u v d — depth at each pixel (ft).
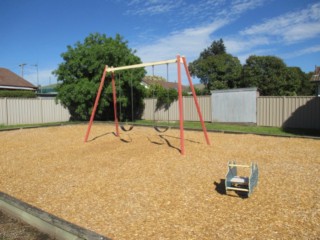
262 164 19.69
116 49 55.26
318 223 10.91
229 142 28.12
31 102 58.75
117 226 11.36
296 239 9.84
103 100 55.11
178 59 23.99
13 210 13.04
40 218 11.67
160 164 20.29
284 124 45.16
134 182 16.69
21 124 56.44
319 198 13.33
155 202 13.61
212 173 17.83
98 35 59.06
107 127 42.83
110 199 14.25
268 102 46.52
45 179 18.10
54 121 62.44
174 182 16.38
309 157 21.38
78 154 24.81
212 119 53.36
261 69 97.71
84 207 13.42
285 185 15.25
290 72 96.99
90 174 18.71
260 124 47.62
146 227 11.16
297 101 43.68
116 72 54.34
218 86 109.81
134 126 43.86
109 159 22.43
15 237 11.06
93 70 54.80
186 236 10.36
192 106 57.41
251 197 13.76
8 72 94.02
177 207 12.92
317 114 41.93
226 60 113.19
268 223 11.05
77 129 41.60
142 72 59.26
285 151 23.65
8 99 55.36
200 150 24.30
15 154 25.79
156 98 62.59
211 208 12.67
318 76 61.21
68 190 15.87
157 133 35.01
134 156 22.94
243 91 48.93
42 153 25.82
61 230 10.87
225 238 10.09
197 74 116.88
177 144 27.09
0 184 17.46
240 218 11.58
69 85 56.08
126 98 56.70
